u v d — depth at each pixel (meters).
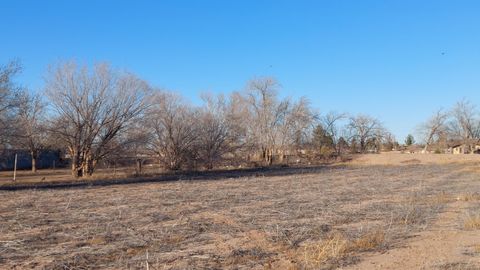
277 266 9.92
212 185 31.64
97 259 10.40
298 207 19.59
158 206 19.75
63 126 42.44
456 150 108.50
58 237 12.86
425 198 23.28
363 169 55.25
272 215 17.27
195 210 18.53
